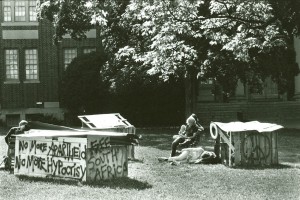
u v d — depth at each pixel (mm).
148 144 21938
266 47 22156
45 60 37344
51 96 37188
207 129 30109
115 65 30547
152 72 23359
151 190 10891
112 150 12234
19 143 12688
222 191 10844
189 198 10062
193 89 29859
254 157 14742
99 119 16312
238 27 20000
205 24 20000
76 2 28391
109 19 28312
